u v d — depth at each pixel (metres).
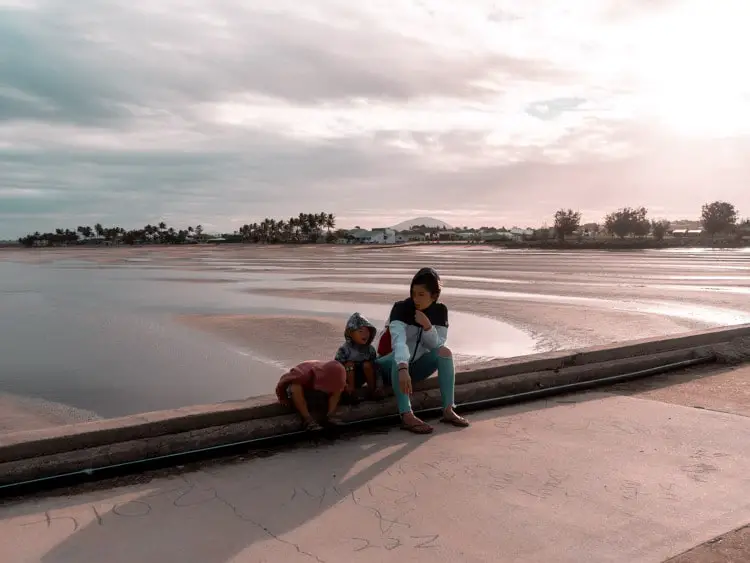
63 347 13.79
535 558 3.18
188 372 11.20
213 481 4.21
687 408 6.03
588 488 4.07
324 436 5.19
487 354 12.31
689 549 3.26
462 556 3.20
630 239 126.06
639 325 15.64
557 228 129.38
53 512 3.72
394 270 41.84
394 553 3.23
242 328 16.05
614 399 6.42
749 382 7.18
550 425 5.50
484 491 4.04
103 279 36.56
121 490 4.06
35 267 55.56
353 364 5.48
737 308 18.77
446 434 5.26
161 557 3.19
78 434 4.28
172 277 37.41
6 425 8.29
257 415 5.06
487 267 43.91
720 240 113.94
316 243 177.75
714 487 4.09
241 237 197.88
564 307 19.44
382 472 4.38
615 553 3.22
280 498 3.94
